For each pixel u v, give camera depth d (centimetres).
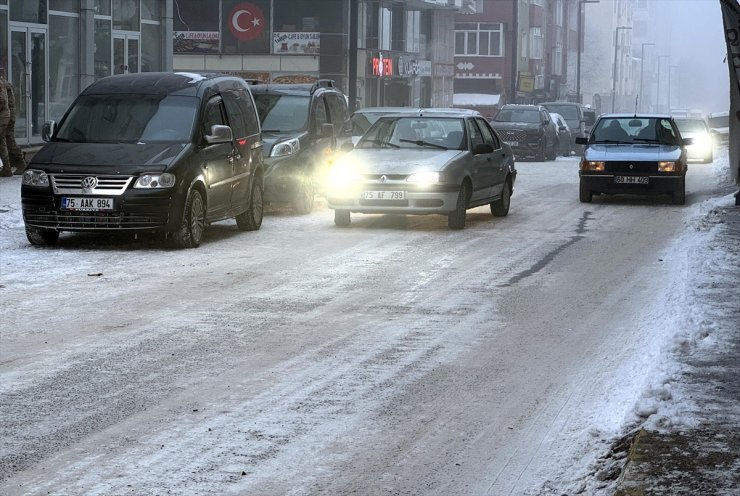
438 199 1991
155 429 786
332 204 2031
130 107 1866
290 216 2264
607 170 2598
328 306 1265
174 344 1059
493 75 9981
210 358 1003
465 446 757
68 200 1716
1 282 1409
